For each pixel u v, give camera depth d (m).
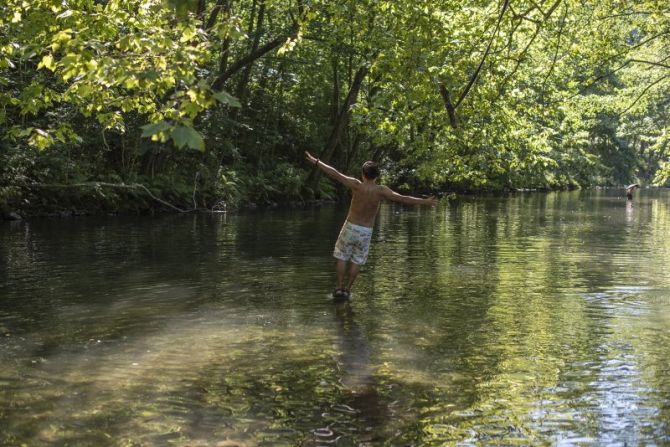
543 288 9.41
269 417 4.52
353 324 7.15
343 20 14.55
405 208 29.72
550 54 16.77
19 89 18.50
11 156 19.80
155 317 7.39
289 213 24.78
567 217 24.70
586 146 60.03
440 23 11.55
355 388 5.10
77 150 22.80
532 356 5.96
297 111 34.56
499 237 16.92
